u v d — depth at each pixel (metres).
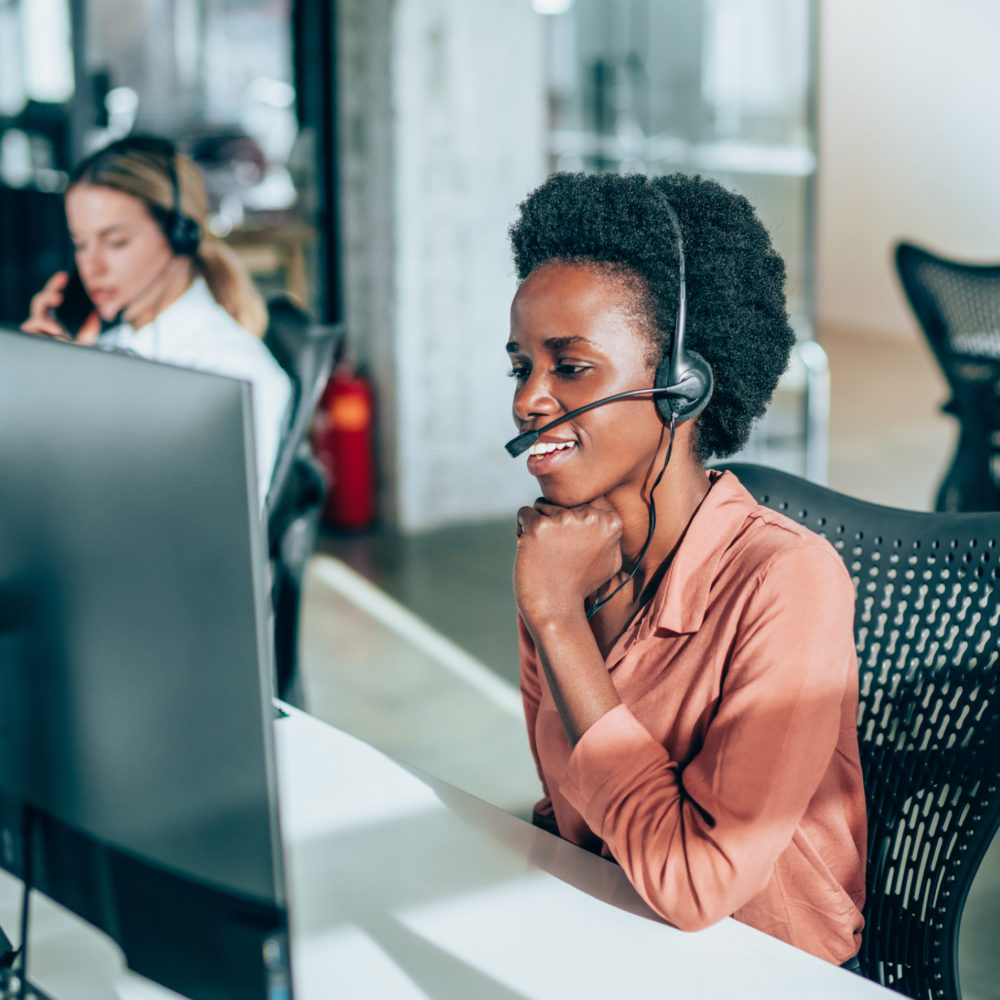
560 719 1.00
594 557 0.98
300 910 0.94
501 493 4.44
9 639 0.77
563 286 0.96
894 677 1.20
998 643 1.13
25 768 0.79
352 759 1.21
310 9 4.23
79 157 4.30
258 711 0.66
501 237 4.23
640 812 0.91
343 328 1.98
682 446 1.00
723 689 0.95
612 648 1.03
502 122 4.16
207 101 4.49
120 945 0.77
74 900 0.79
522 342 0.99
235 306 1.98
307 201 4.46
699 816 0.90
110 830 0.75
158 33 4.39
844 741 1.01
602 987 0.84
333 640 3.33
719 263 0.98
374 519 4.37
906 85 7.36
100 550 0.70
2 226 4.41
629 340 0.96
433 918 0.93
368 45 4.09
